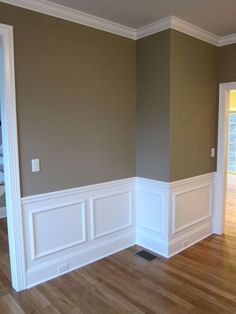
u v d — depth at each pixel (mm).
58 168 2664
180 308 2246
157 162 3117
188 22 2900
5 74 2240
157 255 3162
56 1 2393
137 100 3277
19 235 2443
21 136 2385
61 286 2561
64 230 2770
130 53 3172
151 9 2586
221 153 3645
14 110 2309
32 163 2475
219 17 2779
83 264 2939
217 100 3600
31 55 2383
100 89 2926
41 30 2426
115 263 2982
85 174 2885
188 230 3393
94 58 2842
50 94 2539
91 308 2256
